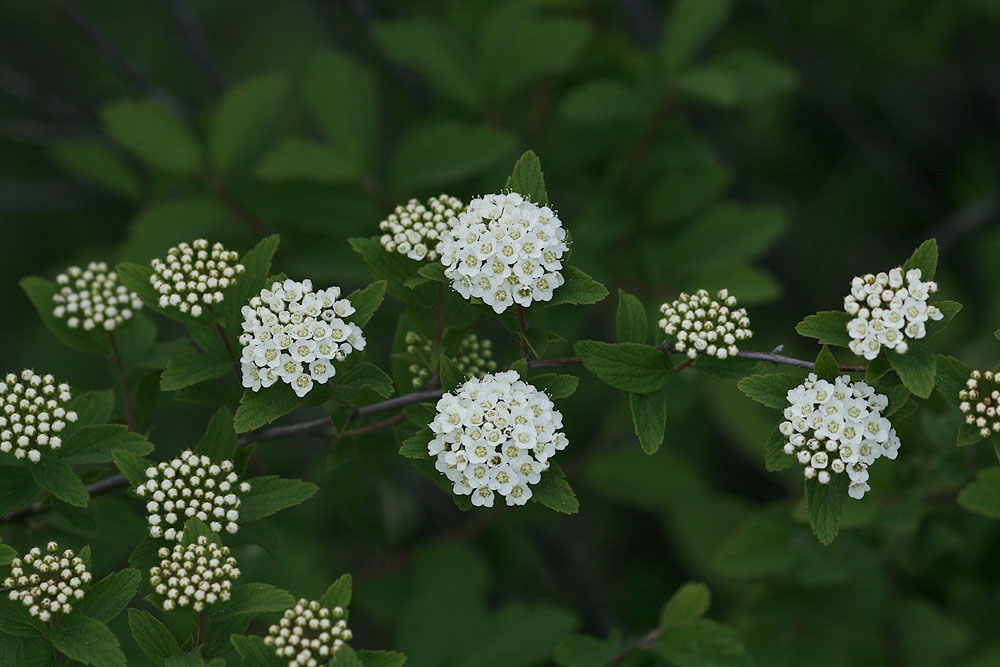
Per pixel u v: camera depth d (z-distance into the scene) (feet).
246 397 12.57
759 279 20.21
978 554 20.25
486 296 12.65
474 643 20.21
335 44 28.25
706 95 19.47
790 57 30.68
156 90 25.38
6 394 13.64
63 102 31.17
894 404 12.17
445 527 25.46
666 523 24.85
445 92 21.61
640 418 13.06
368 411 13.94
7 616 12.28
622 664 16.14
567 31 21.03
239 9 36.35
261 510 13.17
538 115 23.21
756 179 32.14
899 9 27.96
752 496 29.55
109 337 15.67
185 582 11.91
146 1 33.35
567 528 30.07
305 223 19.95
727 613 23.04
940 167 32.73
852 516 17.49
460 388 12.64
